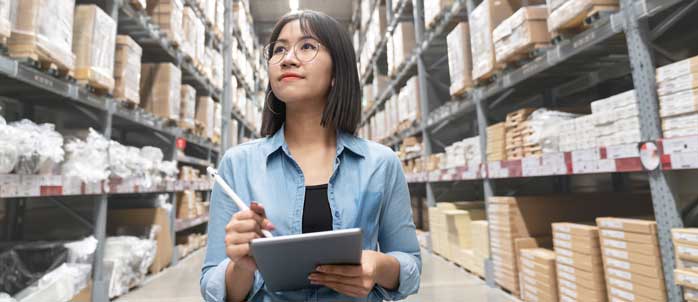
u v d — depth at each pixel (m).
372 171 0.91
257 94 9.45
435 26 3.91
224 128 5.95
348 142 0.95
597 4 1.72
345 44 0.98
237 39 7.12
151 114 3.23
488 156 2.91
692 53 2.36
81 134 2.83
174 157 3.95
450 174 3.60
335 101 0.95
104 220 2.51
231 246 0.69
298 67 0.92
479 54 2.85
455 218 3.52
